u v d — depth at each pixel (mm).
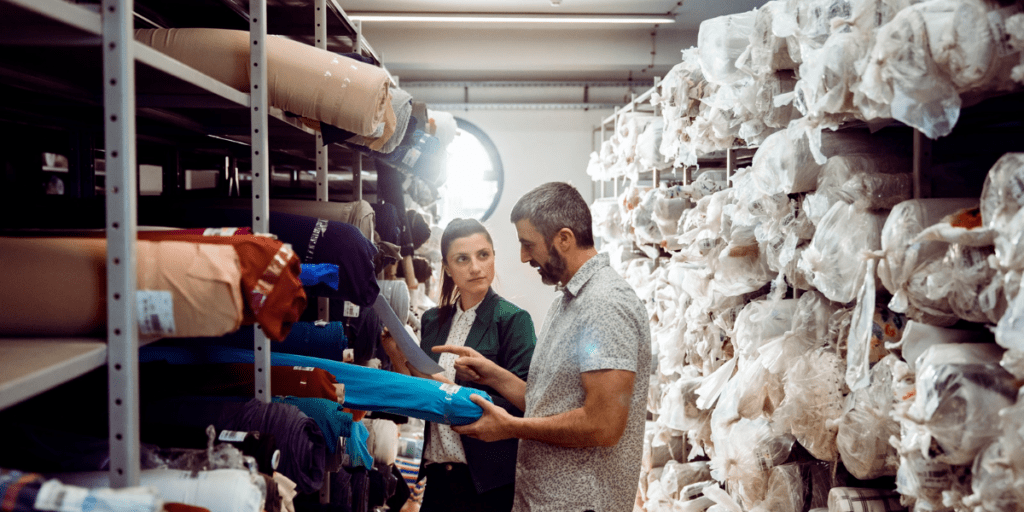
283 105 1740
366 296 1817
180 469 1238
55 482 814
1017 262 1112
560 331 1723
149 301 1061
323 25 2465
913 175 1657
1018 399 1146
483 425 1741
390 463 2854
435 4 6098
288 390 1749
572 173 7770
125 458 1045
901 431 1485
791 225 2008
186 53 1639
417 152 2824
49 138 2713
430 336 2324
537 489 1694
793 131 1843
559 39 6836
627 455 1701
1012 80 1243
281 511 1401
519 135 7738
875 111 1443
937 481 1319
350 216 2080
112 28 989
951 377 1232
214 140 2916
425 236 3924
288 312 1189
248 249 1135
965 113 1639
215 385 1696
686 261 2947
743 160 3365
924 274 1375
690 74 2924
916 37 1261
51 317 1060
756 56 2006
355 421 1995
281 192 3857
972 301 1265
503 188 7758
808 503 2055
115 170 1013
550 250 1735
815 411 1854
